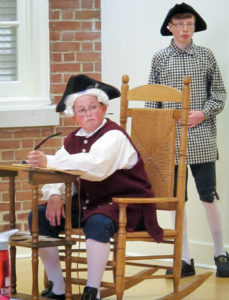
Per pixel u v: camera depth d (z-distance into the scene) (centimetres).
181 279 648
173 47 641
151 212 514
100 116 520
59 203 525
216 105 632
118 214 499
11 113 733
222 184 690
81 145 523
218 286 619
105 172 499
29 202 754
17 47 756
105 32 772
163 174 542
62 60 766
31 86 759
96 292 486
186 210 717
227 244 688
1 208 745
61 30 764
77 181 523
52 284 533
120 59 761
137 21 745
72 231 514
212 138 643
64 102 521
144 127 559
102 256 486
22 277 652
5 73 758
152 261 729
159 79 647
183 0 711
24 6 753
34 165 490
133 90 571
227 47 678
